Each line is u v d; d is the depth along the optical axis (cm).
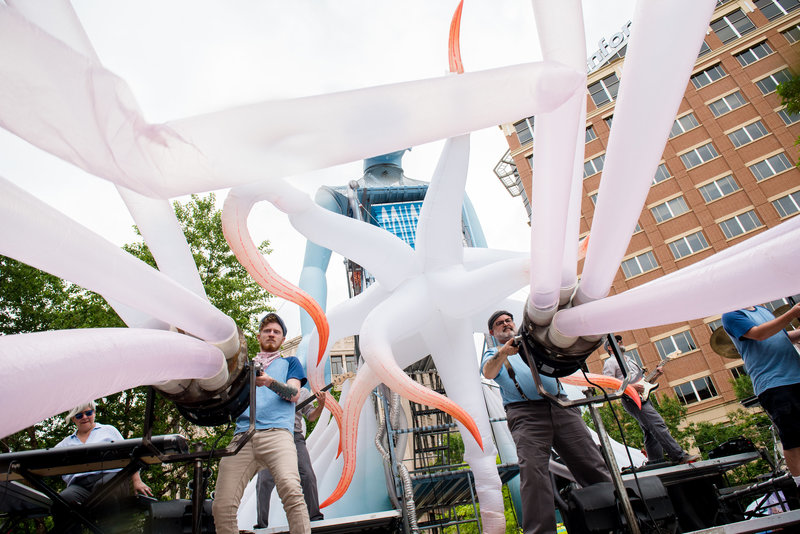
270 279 279
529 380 350
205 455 260
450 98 141
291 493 291
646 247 2448
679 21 153
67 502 318
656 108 171
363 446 632
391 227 802
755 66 2488
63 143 123
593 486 312
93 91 111
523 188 3084
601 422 286
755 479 438
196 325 229
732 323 349
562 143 192
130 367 166
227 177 141
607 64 2769
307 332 675
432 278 452
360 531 382
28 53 103
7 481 315
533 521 320
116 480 314
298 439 451
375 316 395
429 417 636
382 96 136
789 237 156
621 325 243
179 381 267
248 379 284
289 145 138
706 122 2498
